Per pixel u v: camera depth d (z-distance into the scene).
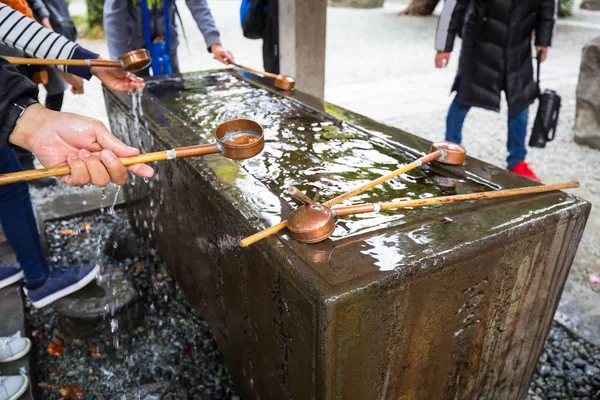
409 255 1.06
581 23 11.52
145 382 1.93
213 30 3.10
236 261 1.38
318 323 0.98
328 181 1.51
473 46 3.24
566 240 1.33
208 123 2.07
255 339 1.42
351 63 8.24
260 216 1.24
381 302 1.01
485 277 1.19
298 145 1.82
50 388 1.89
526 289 1.33
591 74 4.29
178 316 2.29
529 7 3.04
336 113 2.14
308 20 3.83
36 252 1.98
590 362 1.98
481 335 1.31
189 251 1.90
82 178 1.00
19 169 1.85
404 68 7.83
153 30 3.11
